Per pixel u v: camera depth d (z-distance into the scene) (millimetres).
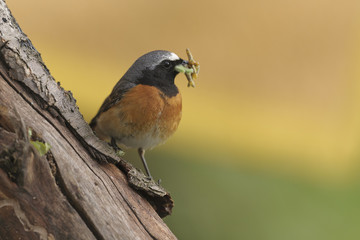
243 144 17656
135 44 20297
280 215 12906
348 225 12891
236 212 12703
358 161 18406
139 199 5828
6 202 4512
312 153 18109
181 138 16391
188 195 12906
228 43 20578
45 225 4699
